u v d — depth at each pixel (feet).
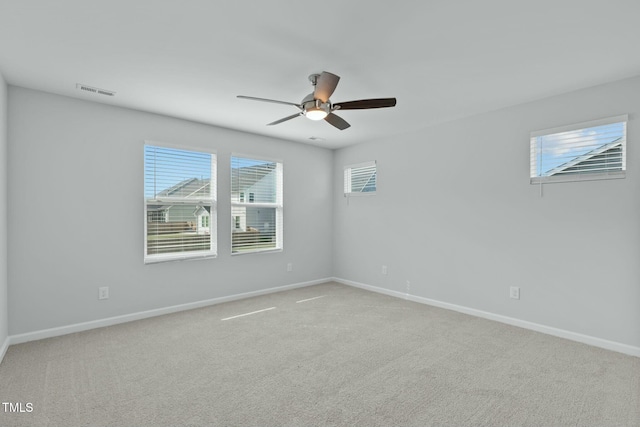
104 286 11.19
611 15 6.26
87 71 8.70
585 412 6.42
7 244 9.46
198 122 13.35
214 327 11.17
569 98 10.16
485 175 12.17
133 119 11.75
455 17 6.35
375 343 9.85
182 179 13.07
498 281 11.84
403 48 7.55
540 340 10.05
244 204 15.08
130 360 8.64
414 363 8.53
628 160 9.08
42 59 8.04
